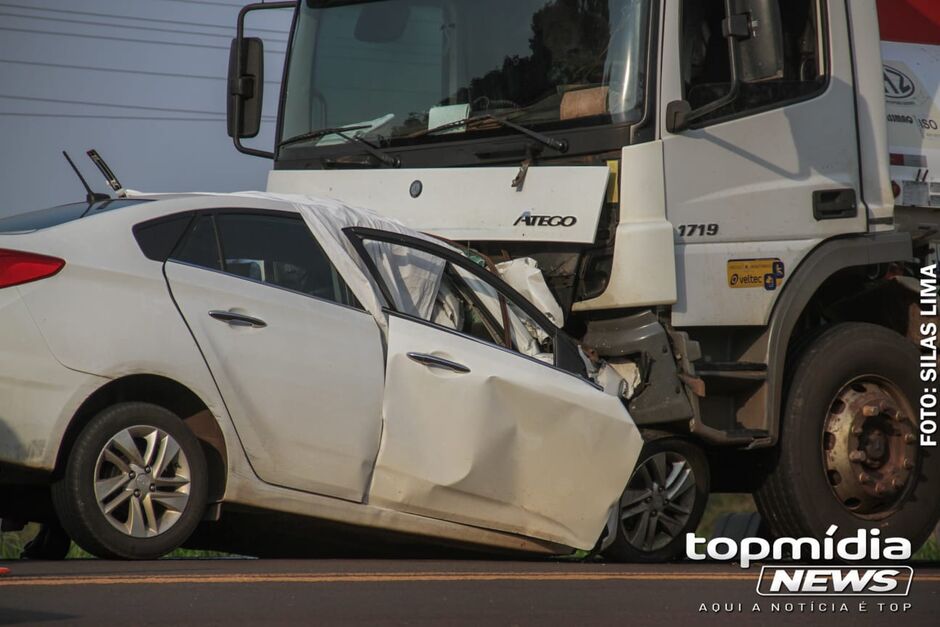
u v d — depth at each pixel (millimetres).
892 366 20156
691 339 18750
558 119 18391
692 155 18359
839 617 12914
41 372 13836
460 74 19359
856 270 20047
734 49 17766
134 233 14695
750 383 19031
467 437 16000
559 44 18656
